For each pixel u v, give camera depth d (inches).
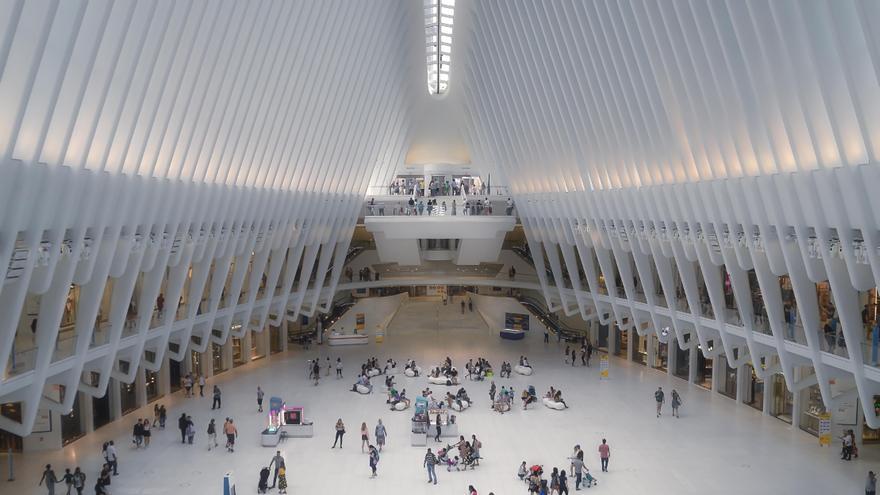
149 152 628.7
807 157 546.9
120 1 479.2
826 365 644.1
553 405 978.7
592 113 871.1
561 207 1124.5
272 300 1144.8
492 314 1574.8
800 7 465.4
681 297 997.2
